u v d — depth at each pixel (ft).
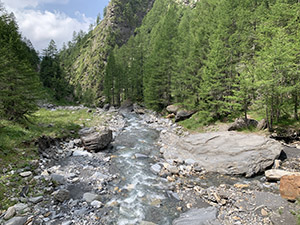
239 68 78.28
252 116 75.97
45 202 28.58
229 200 29.40
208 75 76.59
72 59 438.40
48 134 57.52
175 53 114.62
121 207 28.58
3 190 28.58
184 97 105.70
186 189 34.17
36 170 37.68
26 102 62.34
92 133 61.31
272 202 27.35
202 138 52.31
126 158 50.16
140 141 66.08
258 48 82.79
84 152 51.67
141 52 172.24
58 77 217.97
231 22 85.92
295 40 60.80
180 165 44.88
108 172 41.27
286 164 39.93
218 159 44.06
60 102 200.44
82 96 260.83
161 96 126.31
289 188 27.30
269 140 44.27
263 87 55.83
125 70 181.16
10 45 69.05
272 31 68.18
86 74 329.93
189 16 176.04
